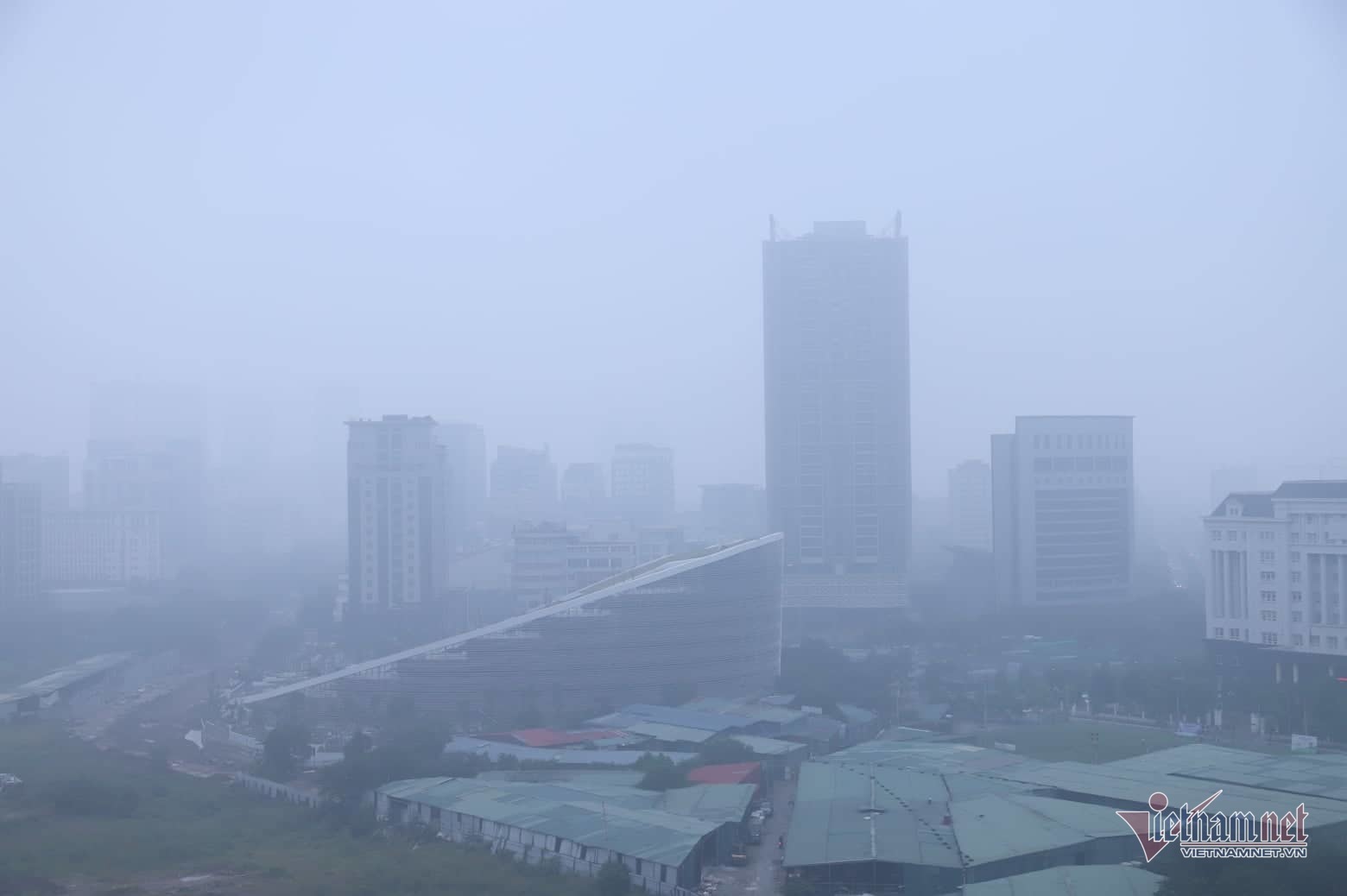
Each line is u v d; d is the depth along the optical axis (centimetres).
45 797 10406
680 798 9631
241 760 12925
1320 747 12262
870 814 9025
